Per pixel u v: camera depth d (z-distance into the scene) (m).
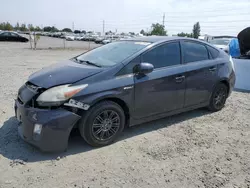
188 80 4.04
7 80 7.13
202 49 4.42
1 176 2.57
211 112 4.82
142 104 3.55
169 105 3.90
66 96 2.90
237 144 3.48
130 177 2.64
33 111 2.88
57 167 2.78
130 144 3.38
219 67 4.58
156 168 2.82
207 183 2.57
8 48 21.00
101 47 4.38
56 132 2.88
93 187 2.45
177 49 4.00
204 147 3.36
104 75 3.19
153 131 3.83
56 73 3.29
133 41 4.05
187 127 4.04
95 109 3.10
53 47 25.08
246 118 4.55
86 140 3.15
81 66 3.51
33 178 2.56
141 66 3.35
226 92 4.92
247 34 7.43
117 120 3.36
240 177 2.70
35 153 3.05
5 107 4.62
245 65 6.70
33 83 3.17
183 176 2.69
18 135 3.50
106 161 2.93
